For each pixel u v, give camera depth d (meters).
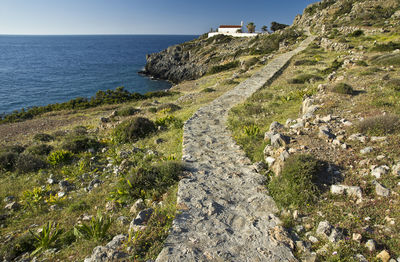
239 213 5.69
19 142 17.08
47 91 57.81
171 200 6.51
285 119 12.51
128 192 7.29
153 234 4.96
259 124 12.32
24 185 9.34
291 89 19.19
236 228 5.18
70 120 26.56
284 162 6.98
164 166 7.99
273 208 5.81
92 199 7.63
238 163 8.44
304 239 4.77
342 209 5.35
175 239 4.83
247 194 6.49
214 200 6.22
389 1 72.81
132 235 5.03
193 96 26.67
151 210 5.94
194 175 7.63
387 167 6.14
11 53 168.25
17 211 7.56
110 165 10.45
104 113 28.72
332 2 98.75
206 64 79.50
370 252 4.20
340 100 12.05
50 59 130.00
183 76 84.94
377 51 31.55
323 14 89.06
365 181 5.94
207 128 12.38
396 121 7.95
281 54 45.56
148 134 14.16
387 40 38.66
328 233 4.71
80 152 12.46
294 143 8.07
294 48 51.03
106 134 15.86
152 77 90.38
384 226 4.71
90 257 4.59
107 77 80.75
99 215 5.74
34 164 10.84
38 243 5.53
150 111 22.39
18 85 63.47
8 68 94.69
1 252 5.38
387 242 4.37
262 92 19.16
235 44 89.12
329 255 4.25
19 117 29.47
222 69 55.34
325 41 45.28
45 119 27.72
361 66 21.66
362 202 5.40
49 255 5.12
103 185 8.60
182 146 10.26
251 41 85.94
